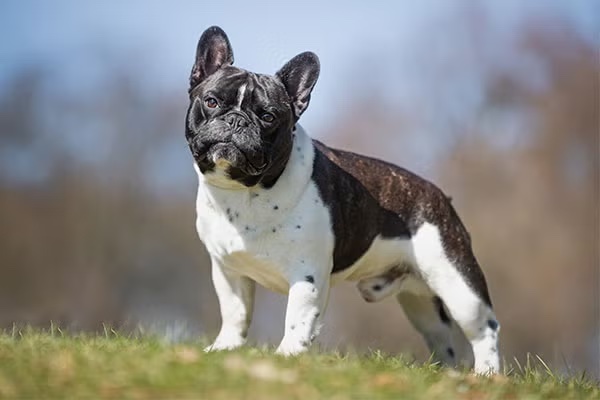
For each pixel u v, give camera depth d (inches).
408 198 259.8
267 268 232.8
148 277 1272.1
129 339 235.0
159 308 1262.3
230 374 178.2
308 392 173.3
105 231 1283.2
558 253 1081.4
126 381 172.7
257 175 223.8
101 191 1302.9
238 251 231.6
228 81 225.0
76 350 198.5
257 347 245.3
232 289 246.4
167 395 167.8
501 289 1075.3
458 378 208.8
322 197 234.8
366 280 265.1
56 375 175.3
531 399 196.2
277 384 175.0
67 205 1293.1
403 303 287.6
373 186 254.1
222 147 217.9
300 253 230.4
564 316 1067.9
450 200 272.4
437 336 284.4
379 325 965.8
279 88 227.6
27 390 168.1
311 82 234.7
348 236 244.5
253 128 220.1
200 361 187.9
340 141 1153.4
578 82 1169.4
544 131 1152.2
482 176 1116.5
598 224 1107.3
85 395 166.9
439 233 260.8
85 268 1272.1
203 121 225.6
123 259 1275.8
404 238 259.1
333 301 979.9
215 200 231.9
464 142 1145.4
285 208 229.1
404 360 235.0
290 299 229.5
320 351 230.5
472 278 263.1
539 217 1096.8
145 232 1284.4
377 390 180.2
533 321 1069.8
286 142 226.2
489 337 265.3
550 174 1122.0
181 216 1282.0
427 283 263.6
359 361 208.7
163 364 182.1
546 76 1186.0
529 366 251.4
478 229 1091.9
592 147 1149.7
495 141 1145.4
